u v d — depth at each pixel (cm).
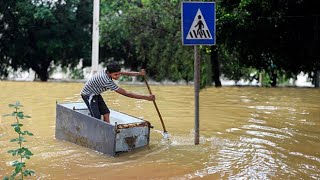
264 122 1211
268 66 2003
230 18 1544
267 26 1540
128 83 2822
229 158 830
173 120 1255
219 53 2298
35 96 1855
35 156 846
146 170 755
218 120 1249
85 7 3425
